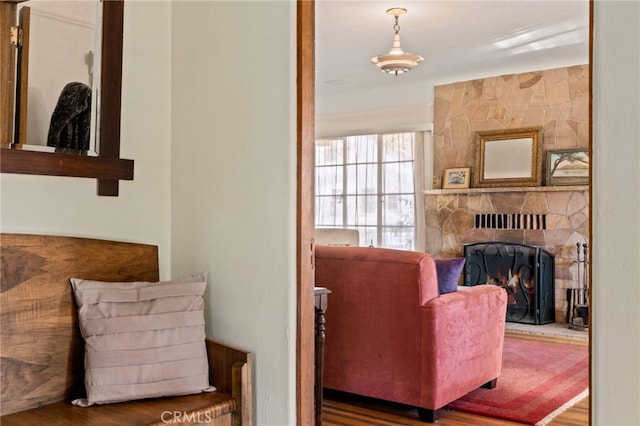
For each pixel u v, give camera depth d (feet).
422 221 24.86
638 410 5.09
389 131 25.55
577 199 20.59
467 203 22.95
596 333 5.34
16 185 7.10
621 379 5.19
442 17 16.03
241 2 7.97
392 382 11.28
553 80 21.31
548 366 15.06
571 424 10.82
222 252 8.16
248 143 7.88
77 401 6.91
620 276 5.20
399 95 25.05
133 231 8.37
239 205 7.97
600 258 5.32
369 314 11.52
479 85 22.99
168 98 8.86
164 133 8.80
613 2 5.28
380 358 11.41
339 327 11.95
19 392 6.79
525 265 21.42
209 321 8.31
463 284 22.77
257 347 7.70
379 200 26.18
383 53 19.66
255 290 7.75
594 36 5.40
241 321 7.90
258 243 7.74
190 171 8.59
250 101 7.86
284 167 7.47
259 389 7.66
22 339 6.89
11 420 6.42
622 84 5.22
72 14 7.68
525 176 21.67
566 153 20.92
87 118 7.79
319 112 27.58
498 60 20.40
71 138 7.63
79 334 7.40
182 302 7.46
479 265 22.56
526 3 14.94
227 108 8.13
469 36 17.71
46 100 7.43
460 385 11.48
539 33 17.39
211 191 8.30
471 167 23.11
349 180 27.09
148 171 8.57
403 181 25.49
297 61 7.41
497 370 12.89
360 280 11.60
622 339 5.18
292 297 7.37
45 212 7.38
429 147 24.72
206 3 8.40
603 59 5.33
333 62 20.90
